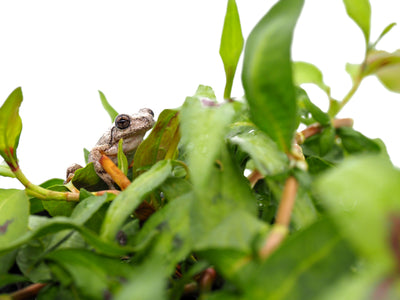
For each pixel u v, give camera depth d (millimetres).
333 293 173
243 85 220
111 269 217
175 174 280
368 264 177
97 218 262
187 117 225
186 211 225
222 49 259
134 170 286
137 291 193
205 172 209
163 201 268
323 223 187
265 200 280
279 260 186
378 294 168
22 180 276
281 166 227
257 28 220
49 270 235
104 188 394
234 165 231
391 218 173
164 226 223
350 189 174
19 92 250
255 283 186
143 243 217
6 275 230
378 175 175
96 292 212
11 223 240
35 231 212
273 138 219
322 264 186
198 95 246
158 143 281
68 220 213
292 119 212
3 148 269
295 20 206
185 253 213
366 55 261
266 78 207
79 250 220
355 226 174
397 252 172
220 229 203
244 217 205
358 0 247
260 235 199
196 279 246
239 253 196
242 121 275
